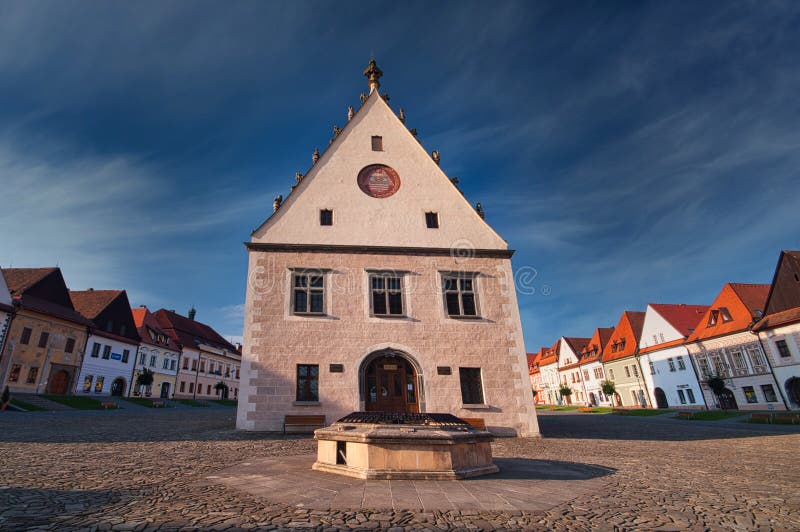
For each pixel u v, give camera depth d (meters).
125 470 7.46
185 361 60.47
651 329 53.78
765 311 38.78
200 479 6.78
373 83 22.75
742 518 5.20
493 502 5.59
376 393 16.73
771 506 5.79
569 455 11.30
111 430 14.80
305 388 16.25
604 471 8.62
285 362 16.33
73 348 40.75
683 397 47.81
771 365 37.19
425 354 17.33
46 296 39.31
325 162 20.16
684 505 5.81
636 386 56.12
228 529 4.26
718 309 44.09
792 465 9.70
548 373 85.75
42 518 4.51
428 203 20.11
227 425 17.86
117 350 47.09
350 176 20.03
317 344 16.77
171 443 11.64
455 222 19.91
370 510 5.05
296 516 4.76
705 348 44.81
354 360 16.75
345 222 19.03
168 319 62.44
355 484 6.46
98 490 5.89
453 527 4.52
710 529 4.76
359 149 20.73
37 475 6.84
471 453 7.64
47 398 30.81
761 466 9.54
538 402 91.12
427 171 20.80
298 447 11.34
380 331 17.38
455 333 17.84
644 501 6.00
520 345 18.09
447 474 6.96
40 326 37.22
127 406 33.22
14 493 5.59
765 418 25.83
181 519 4.56
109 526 4.29
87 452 9.56
